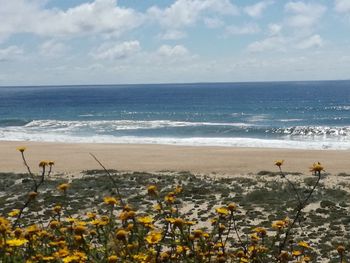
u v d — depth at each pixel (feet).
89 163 102.83
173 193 13.35
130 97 540.52
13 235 11.18
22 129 190.60
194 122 219.41
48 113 303.07
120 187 62.34
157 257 10.33
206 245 11.74
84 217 44.96
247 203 53.98
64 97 567.18
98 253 11.39
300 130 170.60
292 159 104.12
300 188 60.54
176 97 515.50
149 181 66.64
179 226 11.17
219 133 170.50
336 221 46.93
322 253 37.04
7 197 58.08
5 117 272.92
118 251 10.37
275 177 73.92
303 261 13.20
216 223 13.55
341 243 39.27
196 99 462.60
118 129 187.21
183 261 11.00
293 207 51.85
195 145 135.33
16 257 10.72
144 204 52.19
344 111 287.07
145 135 168.14
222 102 402.11
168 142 144.15
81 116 274.16
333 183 66.13
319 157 106.63
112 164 101.60
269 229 42.86
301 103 367.45
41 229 13.17
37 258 10.66
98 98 528.22
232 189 60.95
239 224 44.60
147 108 343.05
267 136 161.38
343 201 54.13
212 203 54.08
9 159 108.99
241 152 115.55
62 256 10.42
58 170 93.66
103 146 131.34
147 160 106.11
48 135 167.63
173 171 82.23
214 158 106.73
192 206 53.01
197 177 72.13
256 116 257.75
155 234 10.88
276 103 373.20
